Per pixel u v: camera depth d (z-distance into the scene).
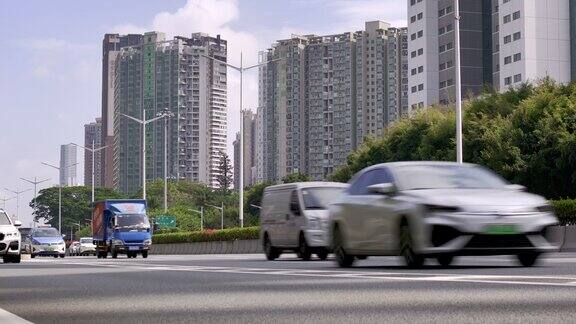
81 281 12.48
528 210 12.70
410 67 139.62
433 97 134.62
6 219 26.28
